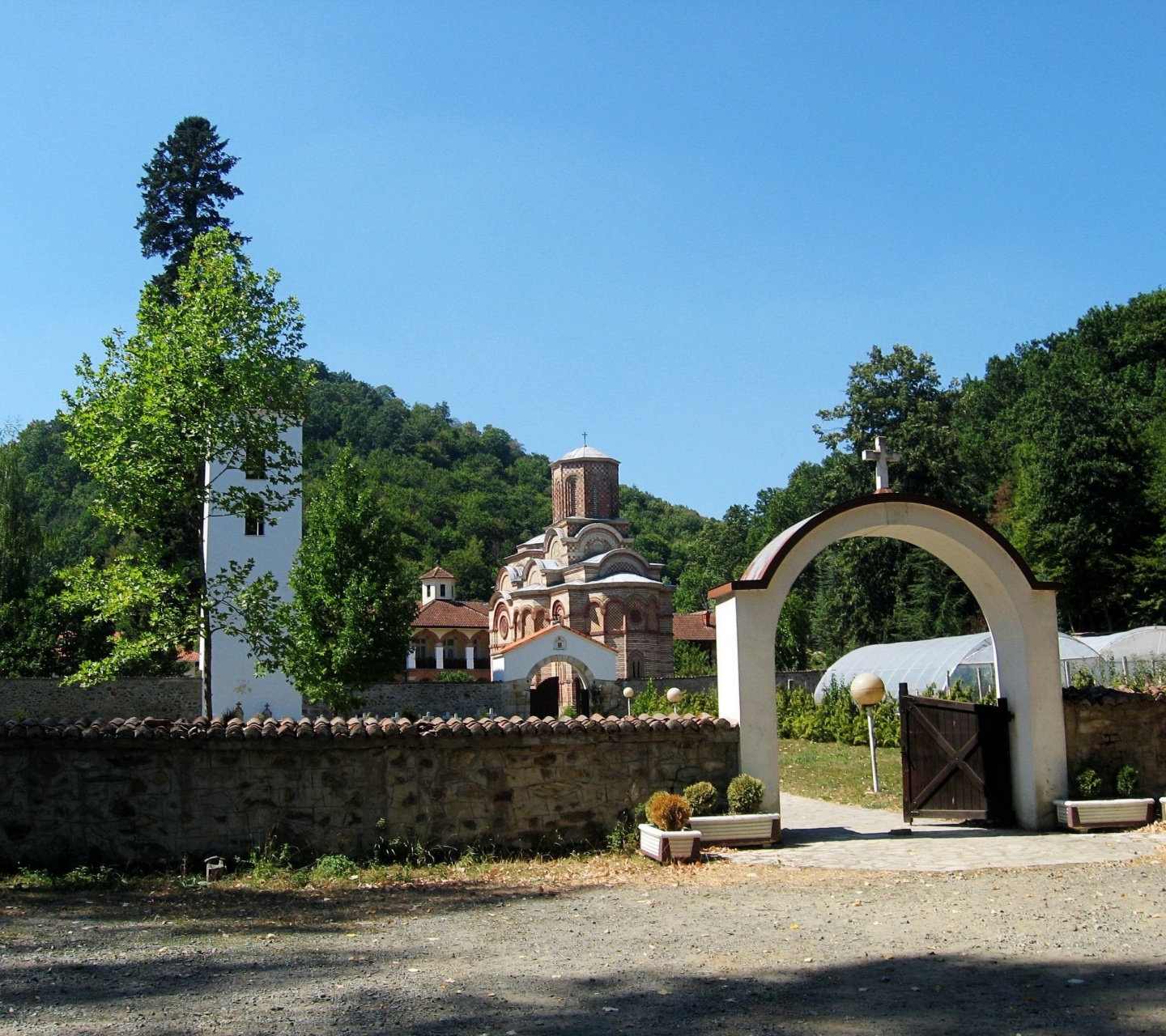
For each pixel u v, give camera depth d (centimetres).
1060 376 5328
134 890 1361
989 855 1473
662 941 1004
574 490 6669
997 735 1753
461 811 1566
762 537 9756
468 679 7075
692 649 7150
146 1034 718
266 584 2408
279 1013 766
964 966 886
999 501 6694
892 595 5169
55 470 10244
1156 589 4906
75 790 1478
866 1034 707
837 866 1420
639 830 1567
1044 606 1739
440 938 1037
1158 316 6956
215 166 4647
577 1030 721
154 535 2325
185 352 2222
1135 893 1183
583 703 5700
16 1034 718
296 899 1286
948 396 5247
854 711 3478
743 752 1639
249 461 2281
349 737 1527
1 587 4909
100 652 4522
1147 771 1773
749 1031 717
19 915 1174
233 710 3816
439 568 8681
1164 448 5150
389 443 14862
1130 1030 704
